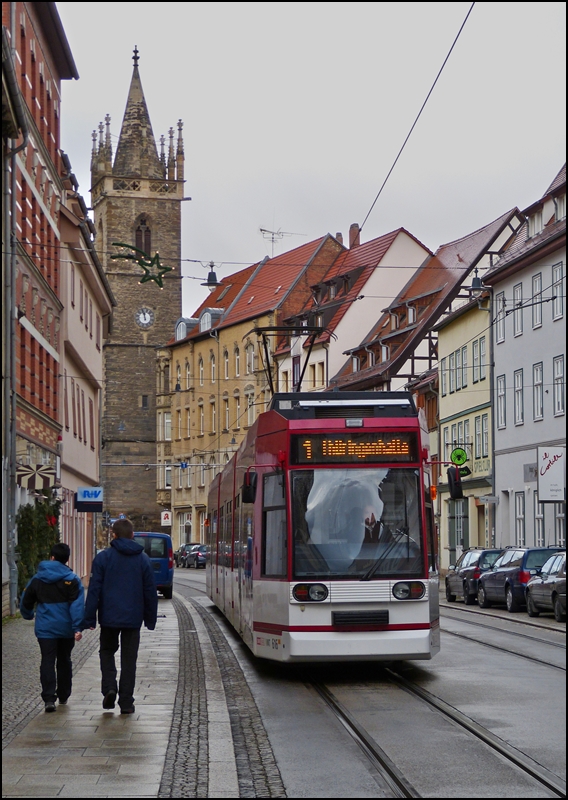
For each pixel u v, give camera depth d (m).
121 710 12.37
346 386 70.50
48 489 34.31
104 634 12.54
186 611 33.53
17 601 27.72
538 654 19.36
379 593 15.41
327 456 15.94
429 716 12.52
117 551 12.44
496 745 10.62
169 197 102.75
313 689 15.15
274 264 92.81
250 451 18.41
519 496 47.72
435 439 61.09
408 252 76.19
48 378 39.50
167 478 99.38
